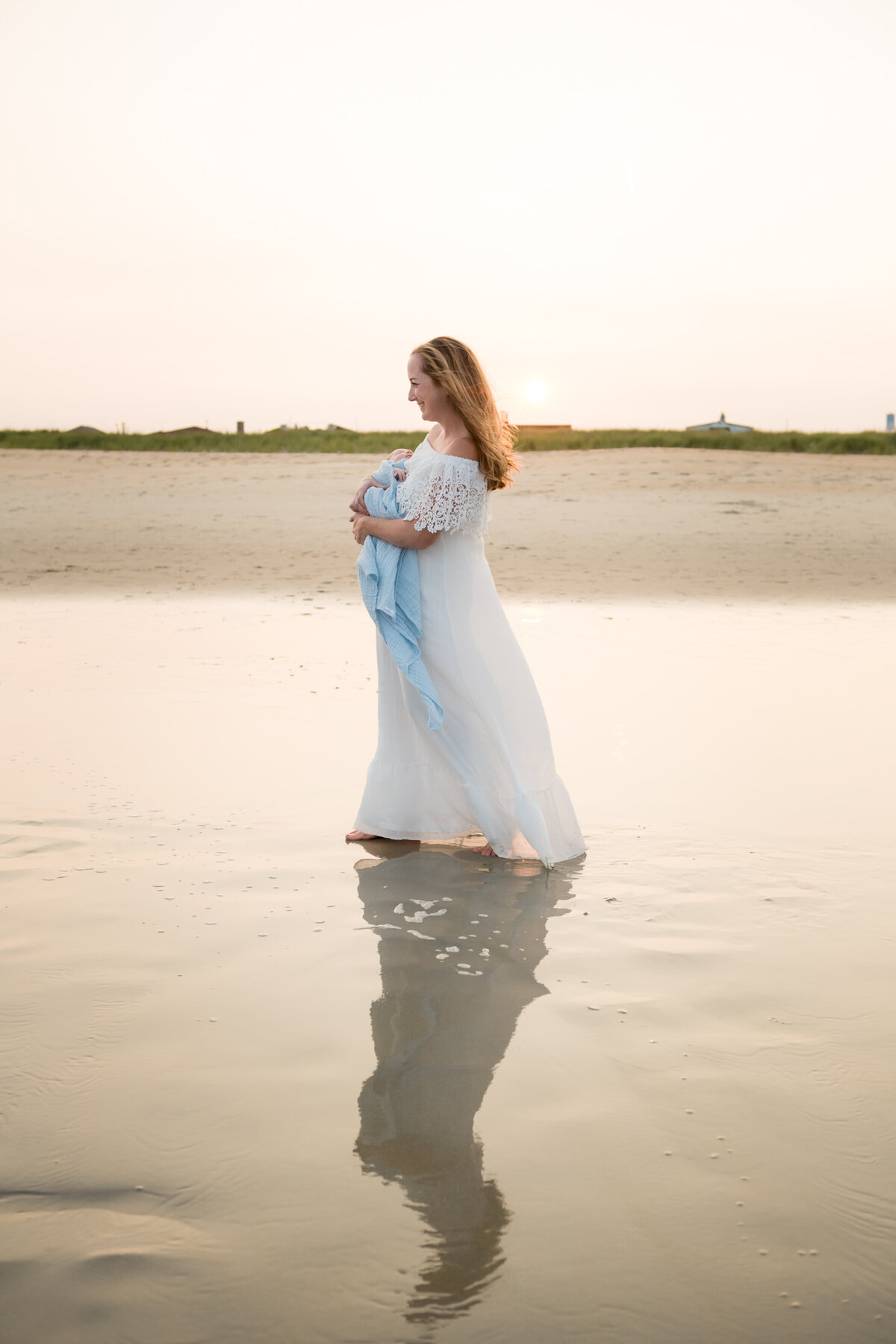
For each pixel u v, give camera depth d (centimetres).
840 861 345
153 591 1034
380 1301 159
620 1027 240
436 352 343
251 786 420
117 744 479
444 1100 211
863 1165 191
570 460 2409
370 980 263
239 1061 225
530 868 345
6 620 850
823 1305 159
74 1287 161
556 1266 166
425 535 351
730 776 440
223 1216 177
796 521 1591
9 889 317
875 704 569
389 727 373
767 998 253
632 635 795
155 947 280
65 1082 216
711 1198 182
